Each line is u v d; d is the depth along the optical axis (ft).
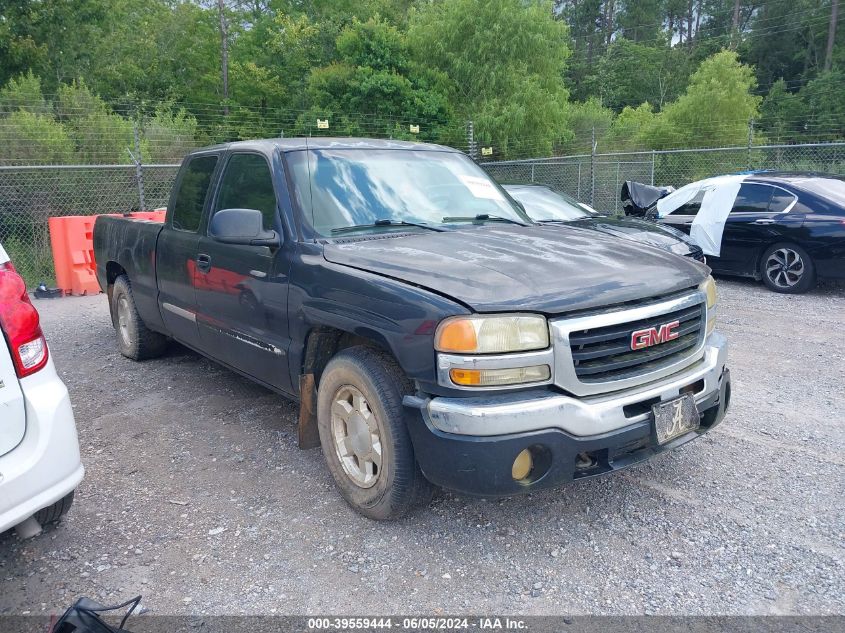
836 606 8.78
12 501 8.64
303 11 137.80
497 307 9.07
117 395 17.79
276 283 12.32
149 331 20.16
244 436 14.84
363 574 9.64
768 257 30.53
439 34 100.22
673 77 197.57
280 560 10.03
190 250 15.42
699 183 34.40
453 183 14.60
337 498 11.91
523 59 99.71
